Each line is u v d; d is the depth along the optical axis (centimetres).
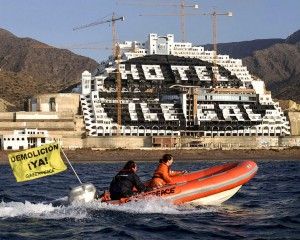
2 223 2291
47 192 3750
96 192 2611
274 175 6028
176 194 2602
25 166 2459
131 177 2577
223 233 2128
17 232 2117
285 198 3309
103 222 2314
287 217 2495
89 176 6103
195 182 2659
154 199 2567
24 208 2573
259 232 2148
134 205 2527
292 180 5012
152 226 2238
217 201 2731
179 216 2469
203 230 2178
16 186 4347
